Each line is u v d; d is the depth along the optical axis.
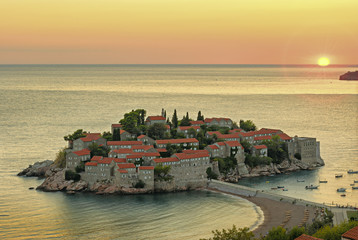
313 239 181.62
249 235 199.12
